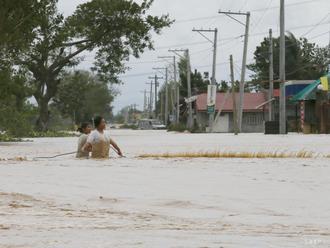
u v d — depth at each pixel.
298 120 113.25
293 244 11.16
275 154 34.66
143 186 20.08
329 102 92.62
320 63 170.00
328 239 11.66
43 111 101.12
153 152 40.00
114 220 14.07
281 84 92.31
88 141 32.16
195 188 19.58
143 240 11.45
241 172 24.17
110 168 26.19
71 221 13.85
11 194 18.39
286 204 16.45
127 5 99.19
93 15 99.56
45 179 22.14
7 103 68.38
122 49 103.75
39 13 62.22
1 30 59.38
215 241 11.39
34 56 92.69
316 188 19.38
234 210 15.62
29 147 50.16
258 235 12.08
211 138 71.12
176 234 12.13
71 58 102.00
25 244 11.06
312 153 36.84
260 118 143.88
